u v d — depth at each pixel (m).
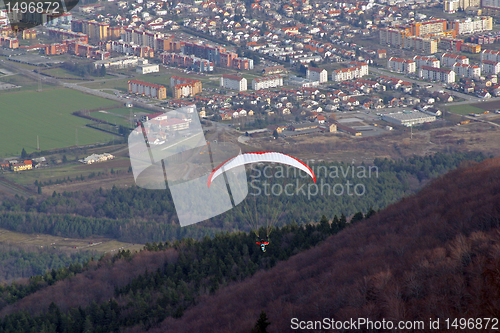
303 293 78.69
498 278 59.34
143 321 95.75
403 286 64.56
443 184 105.56
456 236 70.88
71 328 97.12
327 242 103.06
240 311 83.88
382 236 90.06
